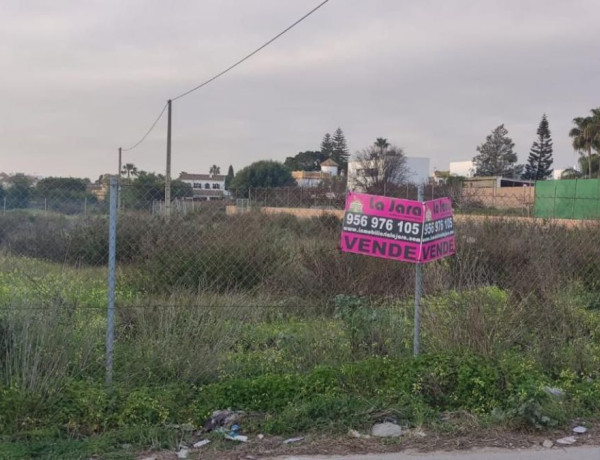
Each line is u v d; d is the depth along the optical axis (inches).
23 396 167.9
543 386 191.5
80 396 174.6
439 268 301.1
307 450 160.7
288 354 226.1
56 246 362.0
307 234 345.1
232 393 187.8
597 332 247.9
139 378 194.4
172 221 322.3
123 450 159.2
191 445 164.9
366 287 311.6
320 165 4018.2
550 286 282.7
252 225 336.8
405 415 180.4
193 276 313.9
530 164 3363.7
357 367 198.4
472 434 171.2
